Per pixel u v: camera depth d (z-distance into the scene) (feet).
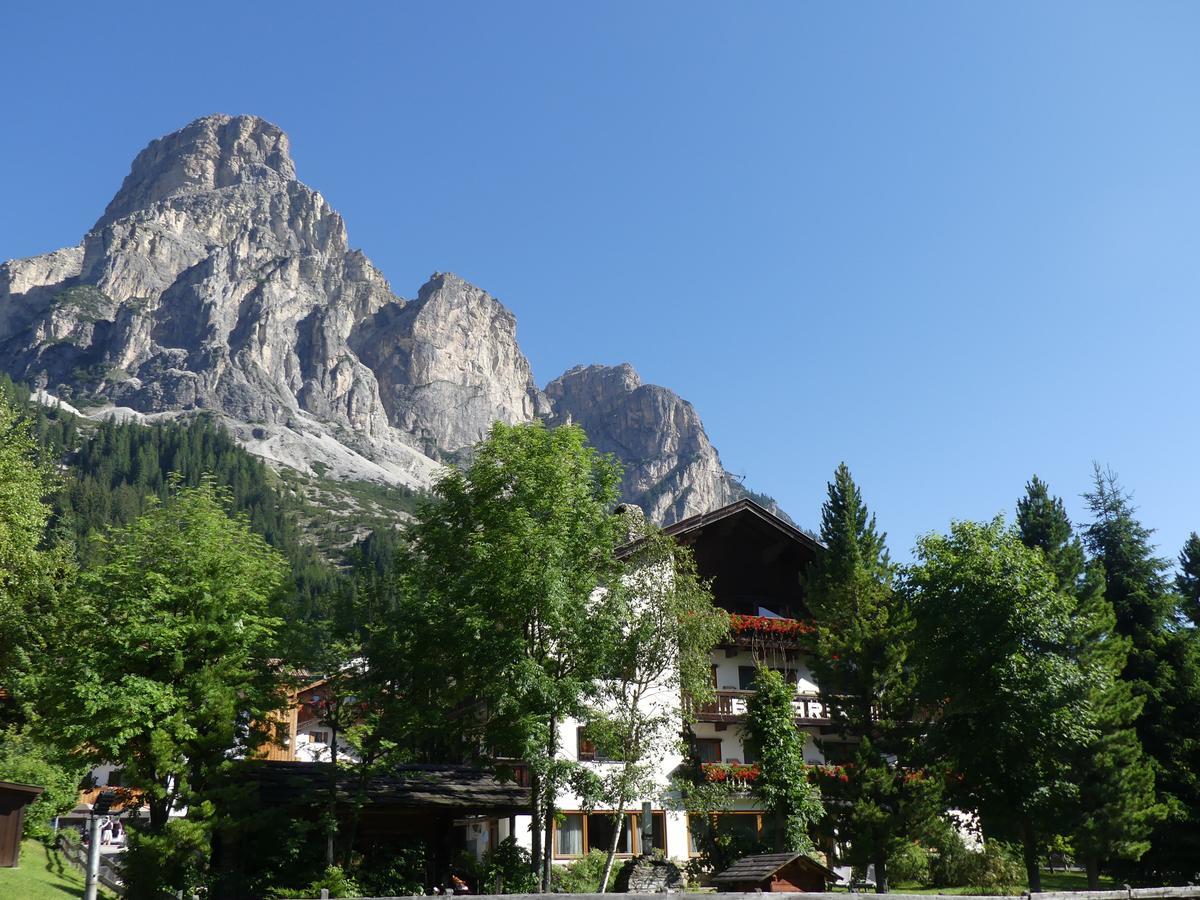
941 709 130.52
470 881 113.19
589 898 52.06
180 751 94.07
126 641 94.68
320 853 99.09
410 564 113.91
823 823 124.57
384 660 104.17
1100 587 149.69
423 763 127.54
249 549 111.86
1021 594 126.41
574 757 135.54
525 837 136.05
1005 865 143.13
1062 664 124.06
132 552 103.24
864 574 134.21
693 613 114.52
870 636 129.49
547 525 103.35
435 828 114.32
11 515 115.85
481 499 108.99
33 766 127.44
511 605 100.37
